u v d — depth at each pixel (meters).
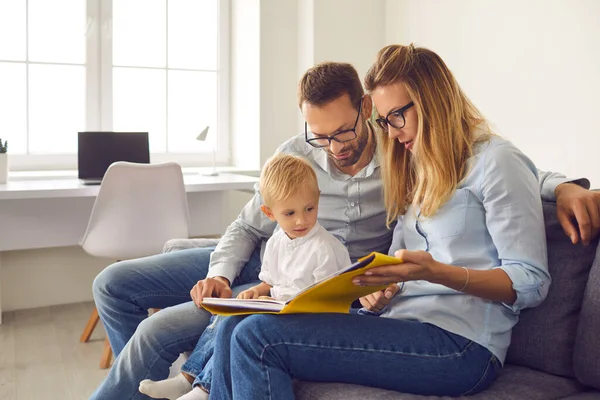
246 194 4.57
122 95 4.36
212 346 1.81
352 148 1.96
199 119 4.63
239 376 1.52
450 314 1.58
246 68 4.52
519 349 1.72
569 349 1.66
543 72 3.48
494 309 1.60
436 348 1.53
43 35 4.11
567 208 1.70
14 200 3.45
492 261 1.62
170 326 1.98
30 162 4.12
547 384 1.63
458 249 1.64
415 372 1.53
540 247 1.57
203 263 2.31
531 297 1.56
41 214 3.51
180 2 4.49
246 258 2.23
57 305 4.12
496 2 3.71
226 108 4.71
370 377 1.54
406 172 1.84
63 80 4.18
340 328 1.52
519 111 3.63
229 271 2.14
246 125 4.56
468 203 1.63
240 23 4.55
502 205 1.58
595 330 1.57
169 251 2.53
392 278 1.45
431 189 1.64
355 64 4.53
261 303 1.57
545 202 1.83
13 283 4.02
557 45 3.39
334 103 1.89
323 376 1.56
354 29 4.50
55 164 4.18
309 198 1.87
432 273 1.47
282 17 4.45
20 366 3.10
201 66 4.61
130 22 4.35
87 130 4.25
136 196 3.29
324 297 1.50
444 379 1.53
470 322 1.58
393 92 1.68
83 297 4.20
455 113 1.66
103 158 3.76
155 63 4.45
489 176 1.60
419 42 4.29
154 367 1.96
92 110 4.25
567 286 1.68
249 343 1.51
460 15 3.95
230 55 4.68
